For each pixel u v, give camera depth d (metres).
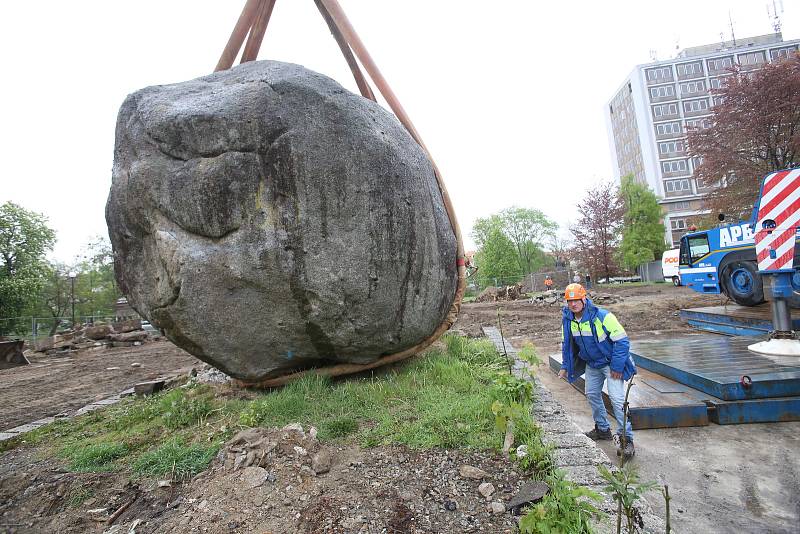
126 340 16.66
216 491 2.86
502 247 38.50
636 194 33.09
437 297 5.03
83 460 3.73
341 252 4.21
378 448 3.40
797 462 3.39
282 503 2.70
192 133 4.23
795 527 2.62
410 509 2.60
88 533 2.72
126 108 4.73
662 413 4.20
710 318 9.20
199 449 3.60
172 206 4.26
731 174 17.84
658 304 13.91
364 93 6.67
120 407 5.71
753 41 58.03
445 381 4.78
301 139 4.09
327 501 2.68
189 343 4.57
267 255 4.09
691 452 3.66
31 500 3.18
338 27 5.96
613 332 3.66
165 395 5.68
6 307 24.64
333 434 3.66
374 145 4.34
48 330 26.84
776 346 5.42
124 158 4.61
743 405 4.18
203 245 4.22
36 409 6.61
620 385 3.64
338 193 4.16
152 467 3.43
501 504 2.58
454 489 2.79
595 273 32.84
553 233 45.00
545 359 7.60
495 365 5.52
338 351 4.72
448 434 3.44
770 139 16.64
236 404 4.63
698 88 52.84
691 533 2.59
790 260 5.38
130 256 4.78
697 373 4.79
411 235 4.54
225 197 4.11
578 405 5.16
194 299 4.29
